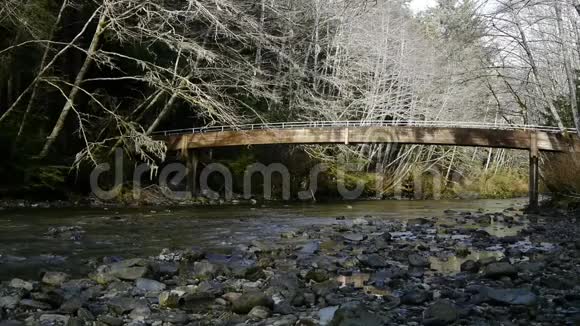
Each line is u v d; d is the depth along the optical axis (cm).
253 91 2606
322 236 1326
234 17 2394
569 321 555
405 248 1120
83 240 1202
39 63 2306
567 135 2103
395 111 3584
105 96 2558
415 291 681
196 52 2272
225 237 1305
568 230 1455
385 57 3762
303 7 3484
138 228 1452
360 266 908
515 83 2517
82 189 2327
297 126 2883
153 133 2723
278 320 575
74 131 2320
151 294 700
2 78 2320
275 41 2952
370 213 2130
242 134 2559
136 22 2359
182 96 2330
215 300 671
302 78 3509
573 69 2181
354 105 3722
